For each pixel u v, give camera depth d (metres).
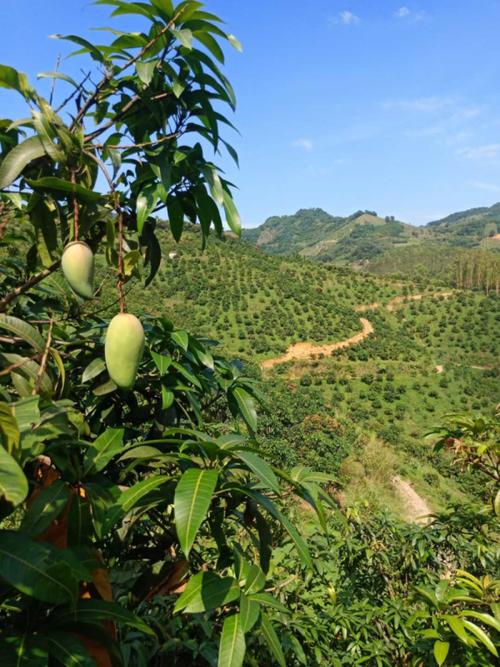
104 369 1.77
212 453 1.38
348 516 3.74
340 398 61.06
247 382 2.16
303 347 75.94
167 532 1.88
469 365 77.75
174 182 1.80
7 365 1.47
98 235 1.79
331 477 1.64
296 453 24.31
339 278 104.12
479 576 3.36
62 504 1.22
